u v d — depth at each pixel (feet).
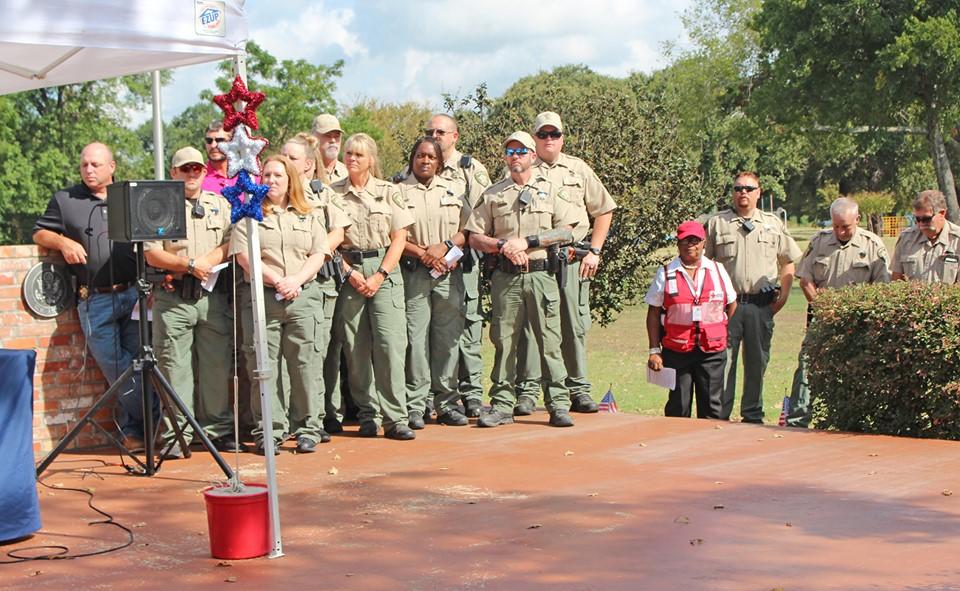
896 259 27.89
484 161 44.37
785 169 161.79
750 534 16.15
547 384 26.27
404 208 25.03
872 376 24.09
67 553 16.30
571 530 16.65
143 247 21.27
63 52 19.60
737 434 24.57
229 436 24.31
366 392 25.41
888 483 19.33
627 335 75.46
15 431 17.03
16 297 23.98
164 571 15.28
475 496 19.15
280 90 129.18
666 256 47.34
